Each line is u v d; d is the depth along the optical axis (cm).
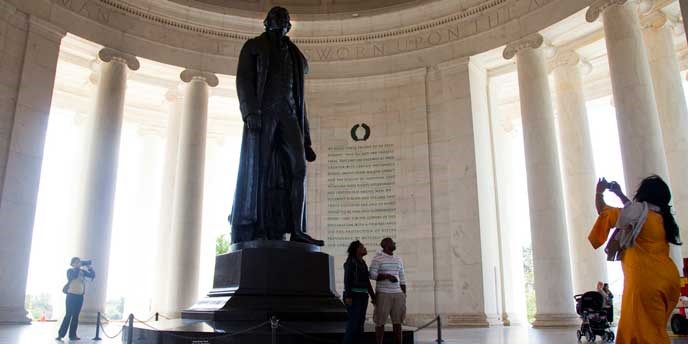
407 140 2566
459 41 2552
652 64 2322
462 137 2439
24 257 2003
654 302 533
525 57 2334
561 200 2198
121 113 2391
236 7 2792
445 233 2406
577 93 2502
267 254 1078
